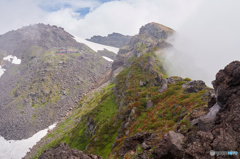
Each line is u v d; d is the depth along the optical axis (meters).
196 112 28.36
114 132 78.38
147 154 26.47
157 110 56.94
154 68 101.56
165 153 22.30
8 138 185.62
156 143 28.70
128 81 108.12
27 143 171.62
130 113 67.31
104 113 104.44
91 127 102.94
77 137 111.56
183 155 18.67
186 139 22.58
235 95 20.86
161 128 43.66
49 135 162.62
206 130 20.98
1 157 163.75
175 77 81.12
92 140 79.88
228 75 23.14
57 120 199.00
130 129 56.53
